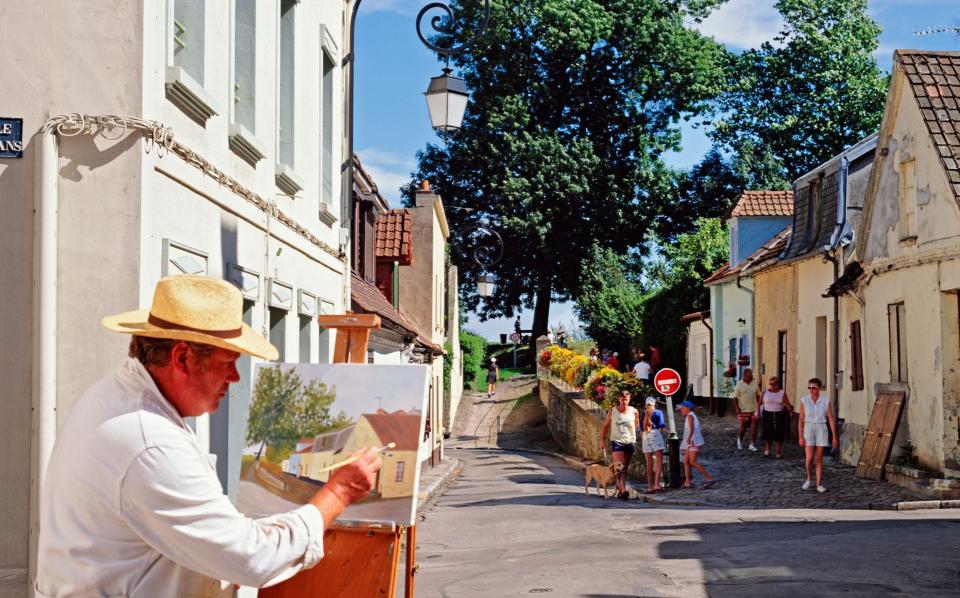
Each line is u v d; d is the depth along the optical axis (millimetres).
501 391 58344
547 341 54906
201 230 8602
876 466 20891
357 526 4305
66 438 3459
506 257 56406
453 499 22578
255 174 10664
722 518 16312
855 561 11148
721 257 45062
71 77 6906
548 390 46969
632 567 11367
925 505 17422
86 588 3355
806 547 12320
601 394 30891
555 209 54625
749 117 56719
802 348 29203
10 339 6707
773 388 25922
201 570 3400
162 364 3543
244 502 4402
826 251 26047
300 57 12734
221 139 9336
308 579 4285
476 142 55281
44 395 6645
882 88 52531
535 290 59031
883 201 21938
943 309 19172
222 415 9453
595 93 56688
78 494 3363
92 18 6934
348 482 3809
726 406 37594
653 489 21719
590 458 33281
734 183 56625
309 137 13359
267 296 11016
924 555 11453
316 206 13875
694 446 22109
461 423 50812
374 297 24672
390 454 4312
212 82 9008
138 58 6984
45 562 3420
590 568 11391
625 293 50906
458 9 54469
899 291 20969
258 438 4488
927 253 19547
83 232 6859
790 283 30297
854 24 54344
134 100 6980
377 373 4477
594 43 56031
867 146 26344
